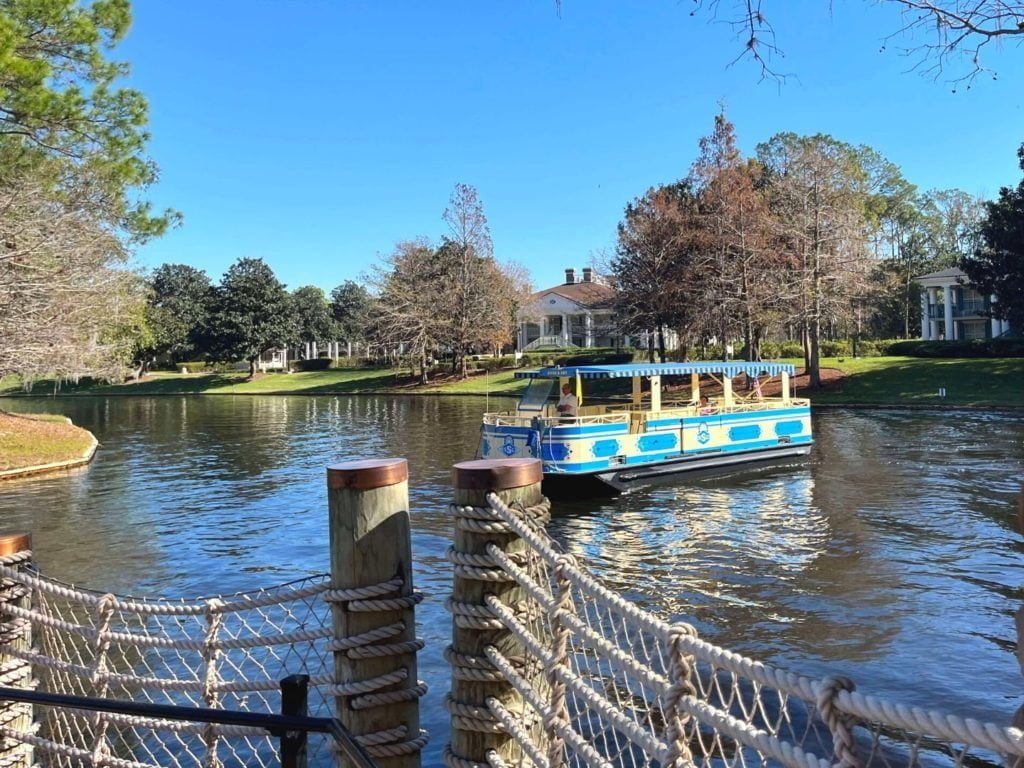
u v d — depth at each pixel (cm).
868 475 1898
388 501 333
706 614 931
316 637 359
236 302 7719
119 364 3697
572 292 7844
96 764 439
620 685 606
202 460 2522
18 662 451
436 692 720
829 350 5381
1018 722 164
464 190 5994
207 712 279
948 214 8056
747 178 4222
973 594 982
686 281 4400
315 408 4775
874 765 545
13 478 2183
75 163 2298
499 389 5431
